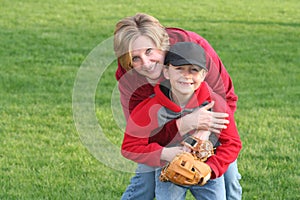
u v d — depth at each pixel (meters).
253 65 13.40
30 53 14.19
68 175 6.84
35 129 8.62
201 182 4.38
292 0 22.66
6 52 14.19
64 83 11.62
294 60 13.91
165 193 4.74
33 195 6.31
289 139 8.11
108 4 20.89
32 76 12.14
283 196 6.32
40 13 18.97
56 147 7.81
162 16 19.34
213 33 16.92
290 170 6.99
